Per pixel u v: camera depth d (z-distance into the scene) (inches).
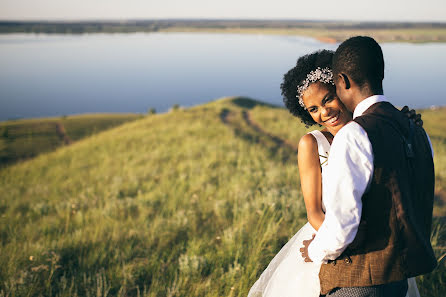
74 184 469.1
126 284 153.0
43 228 249.8
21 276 154.3
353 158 55.4
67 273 168.9
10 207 367.2
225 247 173.8
